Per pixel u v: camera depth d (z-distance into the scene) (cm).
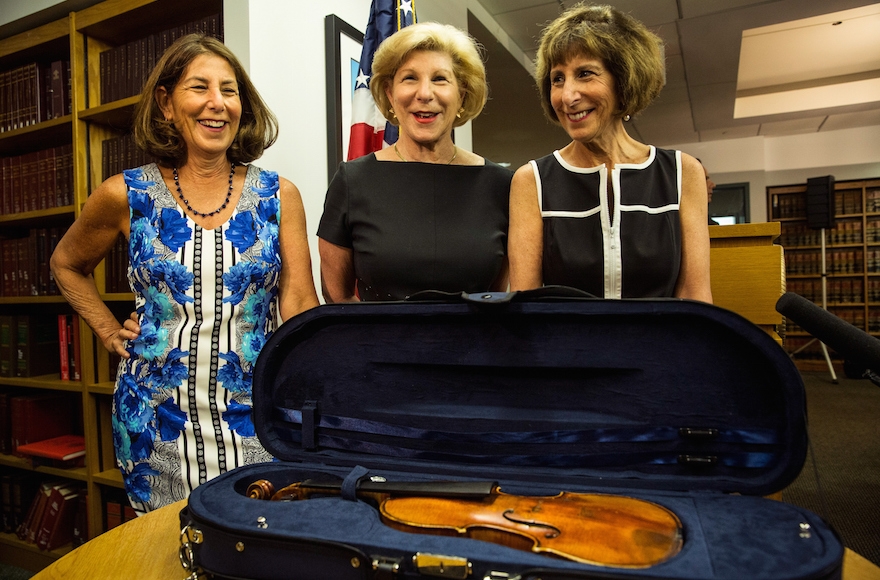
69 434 292
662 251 129
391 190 150
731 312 96
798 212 827
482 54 381
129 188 141
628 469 105
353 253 158
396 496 101
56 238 272
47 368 288
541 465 109
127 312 252
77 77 247
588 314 104
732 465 100
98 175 253
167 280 137
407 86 143
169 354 137
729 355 100
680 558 77
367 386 120
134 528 111
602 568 75
